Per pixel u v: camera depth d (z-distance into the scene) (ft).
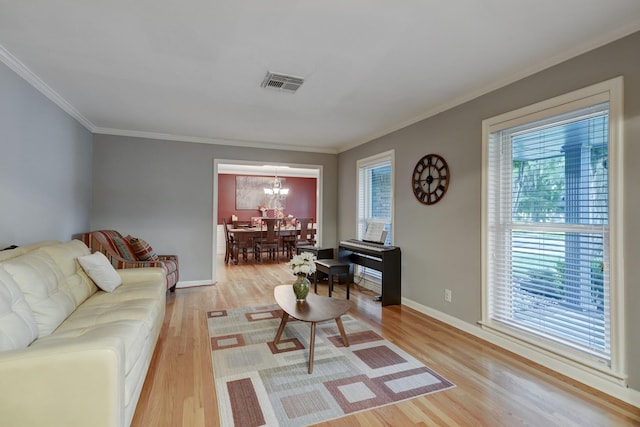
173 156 15.44
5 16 6.04
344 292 14.87
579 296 7.25
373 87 9.45
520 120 8.38
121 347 4.30
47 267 6.63
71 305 6.90
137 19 6.15
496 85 9.04
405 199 12.87
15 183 8.02
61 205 10.78
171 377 7.05
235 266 21.43
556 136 7.80
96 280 8.41
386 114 12.01
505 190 9.04
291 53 7.48
